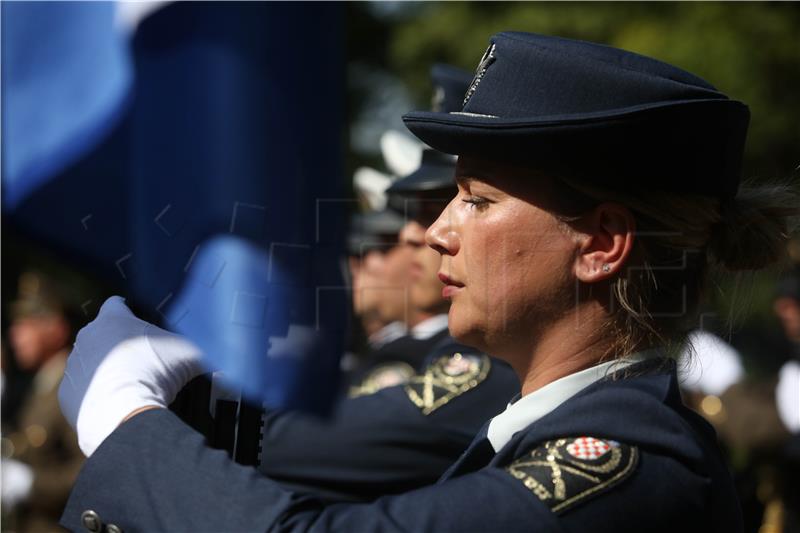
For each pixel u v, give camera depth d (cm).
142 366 345
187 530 317
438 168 688
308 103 265
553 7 2589
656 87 348
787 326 1340
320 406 289
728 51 2497
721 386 1293
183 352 351
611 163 346
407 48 2784
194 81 263
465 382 591
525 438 343
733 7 2516
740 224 377
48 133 278
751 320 1402
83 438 341
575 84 354
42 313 1340
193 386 361
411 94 2881
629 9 2544
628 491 327
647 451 337
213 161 264
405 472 580
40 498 1273
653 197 353
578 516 322
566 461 329
